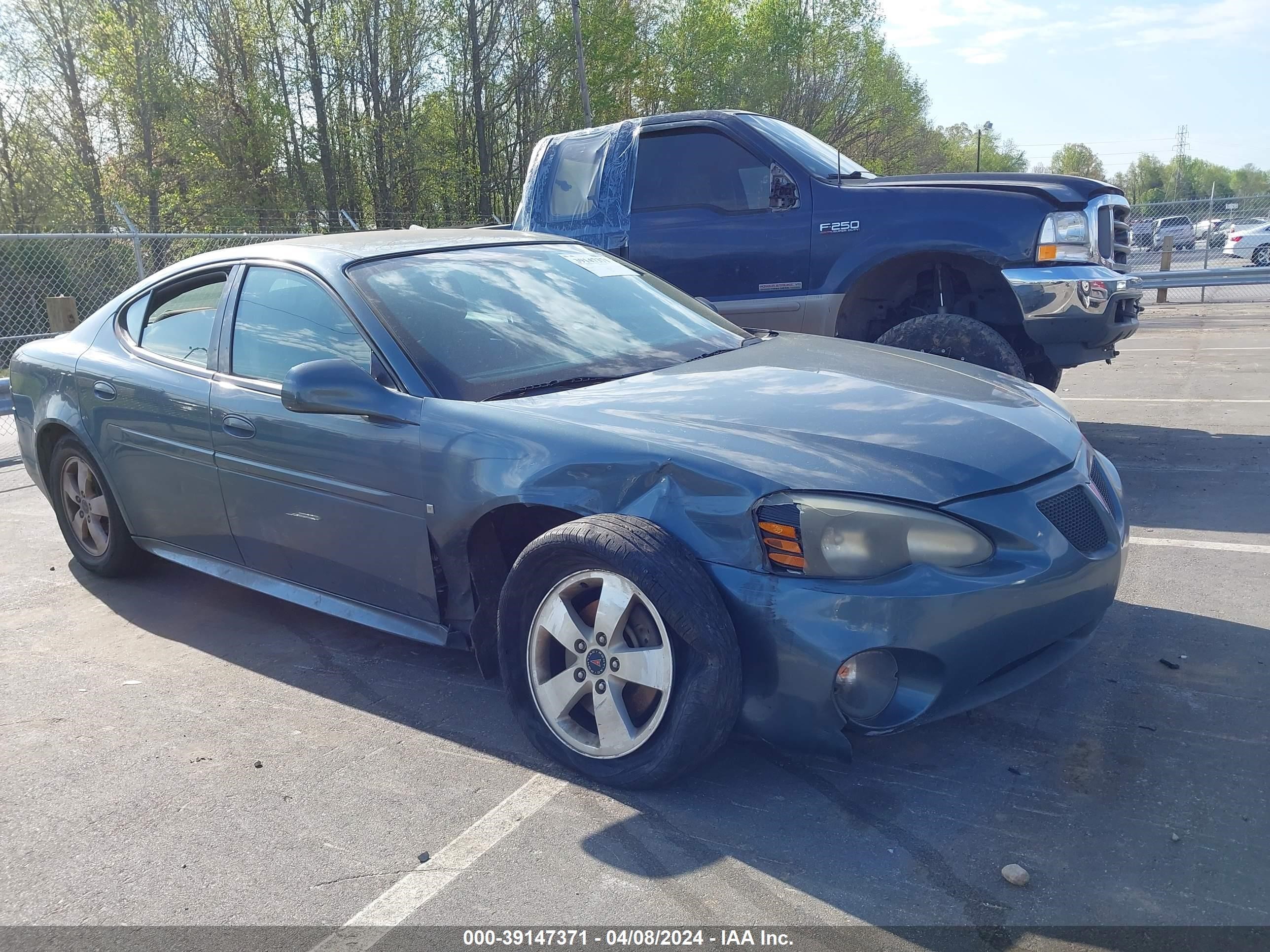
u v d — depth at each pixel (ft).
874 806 8.29
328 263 11.65
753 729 8.25
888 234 18.39
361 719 10.41
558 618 8.90
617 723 8.54
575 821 8.27
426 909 7.23
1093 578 8.72
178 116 93.91
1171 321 45.19
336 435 10.62
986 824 7.94
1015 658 8.38
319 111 109.70
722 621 7.98
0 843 8.43
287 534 11.54
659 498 8.46
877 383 10.18
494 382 10.30
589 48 117.70
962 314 19.34
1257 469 18.13
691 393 9.84
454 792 8.84
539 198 22.56
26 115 90.79
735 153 20.04
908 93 166.40
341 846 8.10
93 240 44.42
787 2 141.79
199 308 13.00
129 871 7.92
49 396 14.66
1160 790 8.29
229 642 12.76
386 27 110.01
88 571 15.44
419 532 10.07
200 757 9.75
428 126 118.42
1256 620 11.59
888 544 7.86
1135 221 59.67
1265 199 57.62
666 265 20.53
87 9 89.92
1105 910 6.83
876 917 6.88
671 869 7.54
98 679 11.80
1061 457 9.18
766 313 19.66
